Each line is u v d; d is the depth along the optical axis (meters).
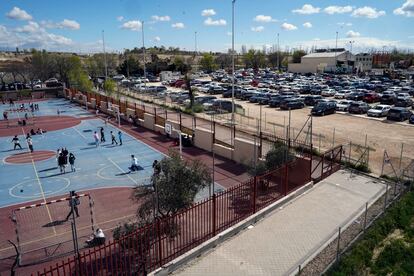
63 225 16.89
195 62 163.12
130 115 44.97
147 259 12.12
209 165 25.94
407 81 84.31
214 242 13.35
